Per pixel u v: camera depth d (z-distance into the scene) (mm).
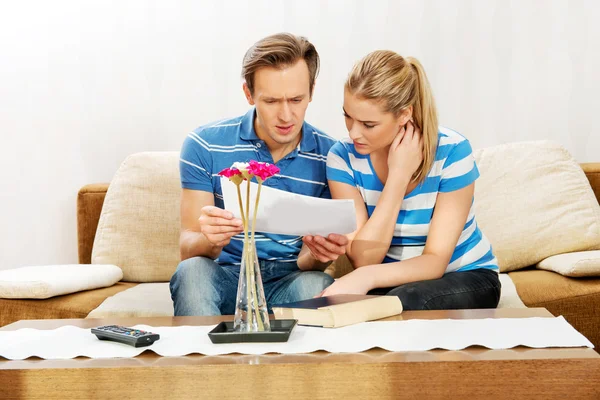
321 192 2023
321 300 1476
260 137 1961
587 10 2744
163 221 2549
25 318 2104
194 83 2859
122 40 2861
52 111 2895
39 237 2926
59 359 1204
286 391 1128
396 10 2789
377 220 1841
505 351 1166
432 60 2795
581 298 2029
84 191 2664
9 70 2893
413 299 1624
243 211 1420
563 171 2496
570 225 2398
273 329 1315
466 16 2779
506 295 2072
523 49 2775
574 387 1110
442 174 1885
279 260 1973
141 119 2881
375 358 1146
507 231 2432
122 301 2104
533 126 2795
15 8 2877
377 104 1763
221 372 1130
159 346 1259
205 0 2832
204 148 1964
